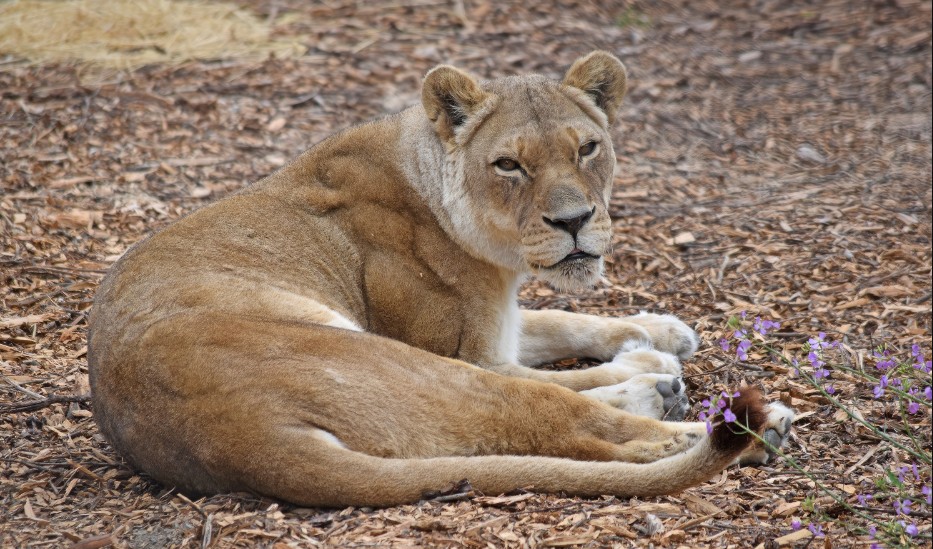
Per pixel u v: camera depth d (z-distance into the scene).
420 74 20.64
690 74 22.06
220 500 8.22
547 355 11.97
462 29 22.70
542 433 8.57
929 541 7.68
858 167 17.98
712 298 13.52
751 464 9.16
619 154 18.61
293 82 19.83
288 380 8.18
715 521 7.99
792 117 20.27
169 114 18.22
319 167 10.86
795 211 16.11
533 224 9.95
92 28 20.92
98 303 9.64
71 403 10.56
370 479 7.89
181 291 9.27
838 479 8.82
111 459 9.57
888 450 9.41
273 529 7.73
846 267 14.20
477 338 10.54
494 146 10.12
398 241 10.53
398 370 8.47
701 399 10.70
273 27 21.98
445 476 8.00
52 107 18.00
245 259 9.95
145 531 8.03
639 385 9.91
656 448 8.61
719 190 17.23
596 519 7.79
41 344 11.83
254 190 10.84
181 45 20.75
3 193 15.25
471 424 8.47
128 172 16.28
